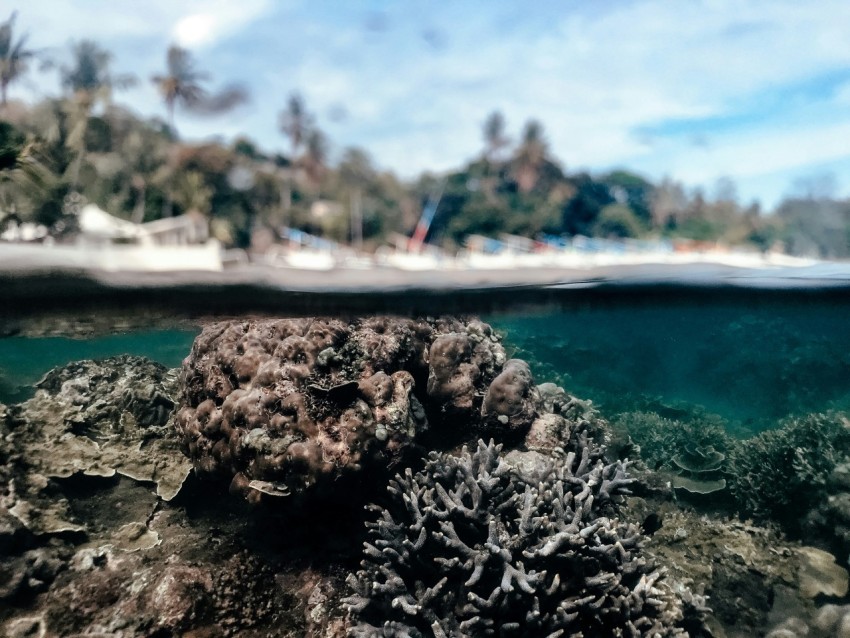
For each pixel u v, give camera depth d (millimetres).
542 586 825
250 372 1066
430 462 1023
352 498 1021
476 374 1236
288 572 1011
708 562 1231
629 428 1861
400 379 1087
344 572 998
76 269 1030
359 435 988
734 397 3014
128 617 904
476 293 1397
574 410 1495
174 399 1416
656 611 904
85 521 1110
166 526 1113
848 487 1367
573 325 2512
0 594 940
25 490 1088
